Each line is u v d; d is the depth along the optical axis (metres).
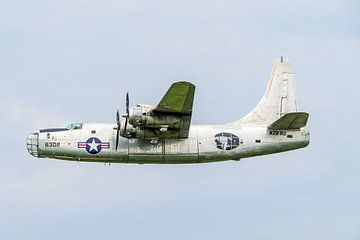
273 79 112.75
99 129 103.75
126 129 100.38
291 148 106.50
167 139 103.31
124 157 103.25
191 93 94.00
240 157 106.06
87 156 103.38
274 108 111.75
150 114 98.94
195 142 103.88
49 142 103.19
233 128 106.19
